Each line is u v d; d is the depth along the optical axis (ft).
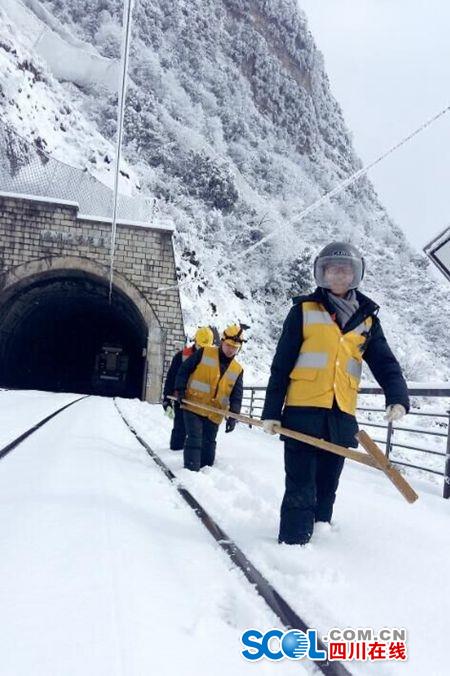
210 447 22.44
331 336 11.73
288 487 11.68
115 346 140.56
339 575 9.82
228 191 225.15
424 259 334.03
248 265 197.36
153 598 7.84
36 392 80.23
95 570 8.40
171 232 97.19
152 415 51.13
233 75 385.50
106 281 97.71
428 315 253.44
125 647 6.19
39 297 107.96
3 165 97.14
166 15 367.86
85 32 320.50
